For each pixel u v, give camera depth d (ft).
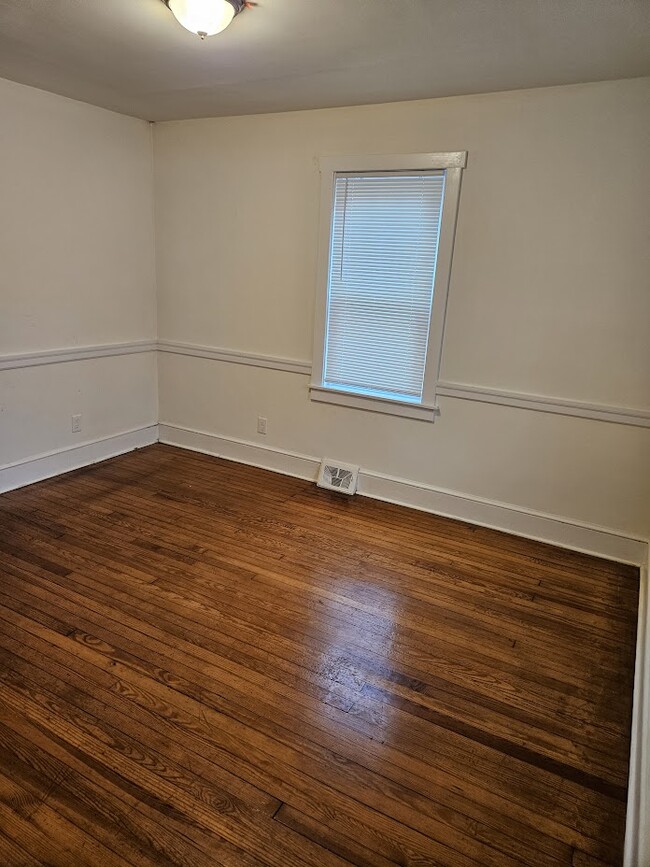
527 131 8.79
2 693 5.98
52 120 10.41
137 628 7.17
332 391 11.65
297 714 5.95
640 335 8.72
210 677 6.40
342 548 9.55
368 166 10.11
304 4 6.10
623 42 6.77
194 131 11.96
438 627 7.55
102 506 10.66
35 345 10.98
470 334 10.00
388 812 4.95
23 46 7.82
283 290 11.78
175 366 13.80
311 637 7.20
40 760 5.23
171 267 13.17
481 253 9.57
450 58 7.55
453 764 5.46
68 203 11.05
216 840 4.62
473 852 4.65
